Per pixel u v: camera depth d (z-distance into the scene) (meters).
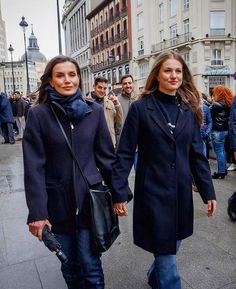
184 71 2.33
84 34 71.44
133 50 46.25
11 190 5.80
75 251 2.33
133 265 3.12
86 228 2.18
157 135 2.18
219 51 35.16
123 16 49.41
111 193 2.28
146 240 2.26
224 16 34.50
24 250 3.48
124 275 2.95
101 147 2.27
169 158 2.18
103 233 2.12
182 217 2.25
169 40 39.28
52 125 2.11
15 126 15.18
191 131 2.26
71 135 2.13
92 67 65.12
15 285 2.85
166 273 2.27
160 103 2.24
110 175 2.27
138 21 44.34
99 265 2.28
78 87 2.20
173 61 2.19
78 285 2.42
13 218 4.41
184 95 2.32
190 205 2.29
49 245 2.01
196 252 3.30
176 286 2.30
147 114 2.21
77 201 2.11
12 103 14.59
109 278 2.91
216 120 6.12
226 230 3.81
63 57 2.14
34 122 2.11
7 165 8.20
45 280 2.91
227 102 6.01
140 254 3.33
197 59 35.22
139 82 45.50
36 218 2.01
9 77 89.00
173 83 2.20
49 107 2.15
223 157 6.16
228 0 34.19
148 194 2.21
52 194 2.14
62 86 2.10
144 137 2.24
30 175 2.06
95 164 2.26
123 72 50.53
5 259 3.29
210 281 2.81
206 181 2.34
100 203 2.15
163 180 2.19
